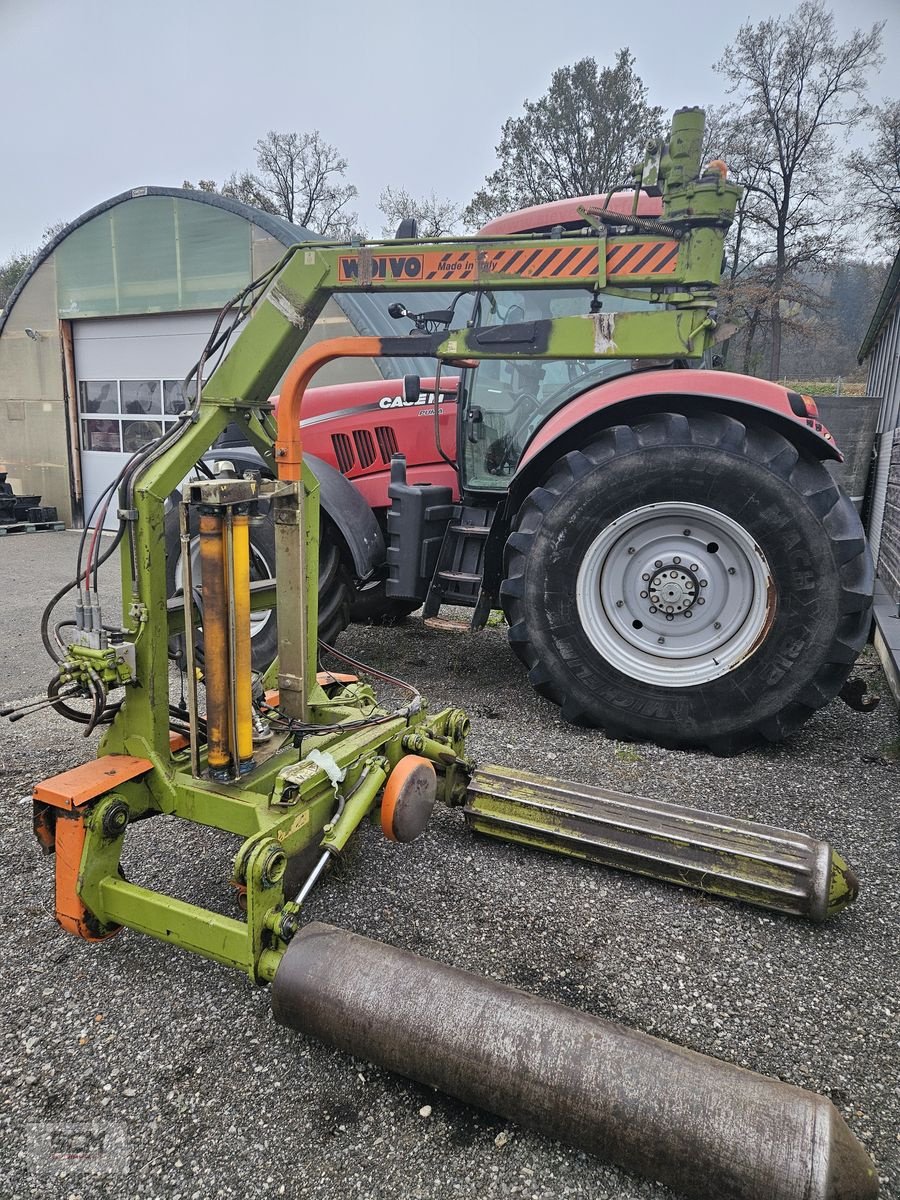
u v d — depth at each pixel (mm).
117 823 2018
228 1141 1610
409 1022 1610
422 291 2457
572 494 3418
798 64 23562
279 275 2475
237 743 2139
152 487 2070
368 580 4375
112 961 2133
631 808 2561
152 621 2115
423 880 2506
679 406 3439
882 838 2770
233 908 2352
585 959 2148
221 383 2473
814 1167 1296
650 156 2309
